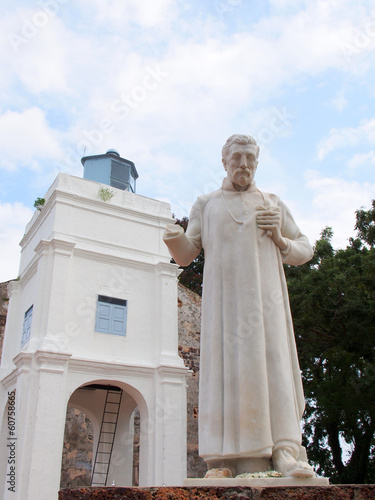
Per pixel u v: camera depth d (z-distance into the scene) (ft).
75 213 50.60
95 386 51.08
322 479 9.41
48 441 40.40
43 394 41.47
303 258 12.93
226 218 12.34
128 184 68.59
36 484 38.73
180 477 44.45
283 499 7.86
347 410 45.47
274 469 10.05
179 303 62.44
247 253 11.77
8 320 54.08
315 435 62.64
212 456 10.31
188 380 59.16
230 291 11.51
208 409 10.72
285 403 10.53
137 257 52.44
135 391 46.83
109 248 51.13
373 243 52.49
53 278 46.21
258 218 12.23
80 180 52.54
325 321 48.49
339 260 50.65
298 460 10.43
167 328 50.24
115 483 49.70
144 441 45.57
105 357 46.91
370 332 45.62
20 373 42.83
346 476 54.34
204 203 13.32
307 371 61.05
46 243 47.88
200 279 85.20
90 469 56.75
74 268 48.39
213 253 12.13
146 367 47.57
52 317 45.01
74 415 58.18
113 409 52.29
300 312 48.85
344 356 47.67
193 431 57.06
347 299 46.78
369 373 42.78
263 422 10.16
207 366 11.18
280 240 12.28
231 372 10.75
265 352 10.89
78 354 45.50
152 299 51.93
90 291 48.55
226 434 10.26
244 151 12.85
